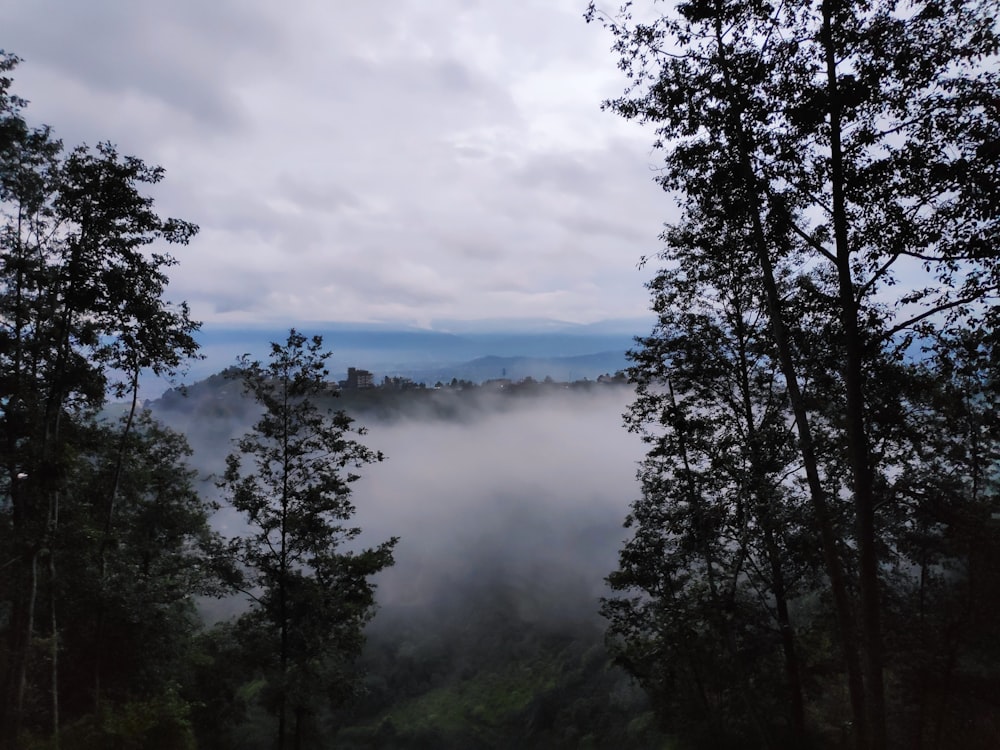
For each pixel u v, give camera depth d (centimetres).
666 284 2034
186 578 2808
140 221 2075
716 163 1352
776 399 1883
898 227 1152
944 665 1492
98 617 2272
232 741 3134
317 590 2247
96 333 2108
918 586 1719
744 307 1891
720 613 1902
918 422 1512
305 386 2366
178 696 2448
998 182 1021
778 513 1548
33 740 1797
